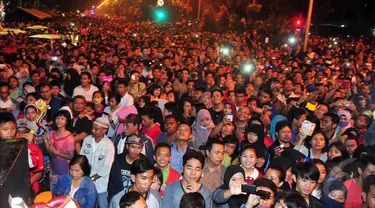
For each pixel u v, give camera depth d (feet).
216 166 17.17
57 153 19.79
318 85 36.37
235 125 24.31
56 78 35.01
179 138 19.53
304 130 19.60
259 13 128.16
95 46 65.72
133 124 20.15
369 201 13.26
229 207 15.03
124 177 17.69
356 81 42.11
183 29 142.72
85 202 16.22
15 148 7.80
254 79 39.37
